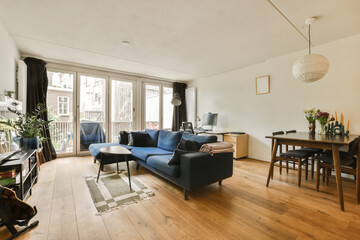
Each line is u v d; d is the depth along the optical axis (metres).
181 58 3.92
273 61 3.89
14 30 2.70
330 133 2.86
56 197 2.15
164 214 1.81
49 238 1.44
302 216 1.78
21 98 3.23
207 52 3.56
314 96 3.28
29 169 2.17
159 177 2.91
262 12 2.22
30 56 3.75
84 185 2.53
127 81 5.21
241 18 2.36
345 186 2.56
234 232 1.53
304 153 2.64
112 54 3.69
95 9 2.18
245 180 2.82
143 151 3.09
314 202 2.08
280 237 1.47
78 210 1.86
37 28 2.64
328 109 3.10
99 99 4.78
